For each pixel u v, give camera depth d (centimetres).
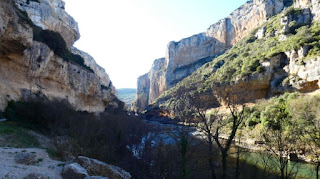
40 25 4034
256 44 7712
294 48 5044
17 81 2600
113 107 7700
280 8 9412
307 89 4478
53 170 1081
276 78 5328
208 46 13388
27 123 2238
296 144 2189
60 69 3516
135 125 4078
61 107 2725
